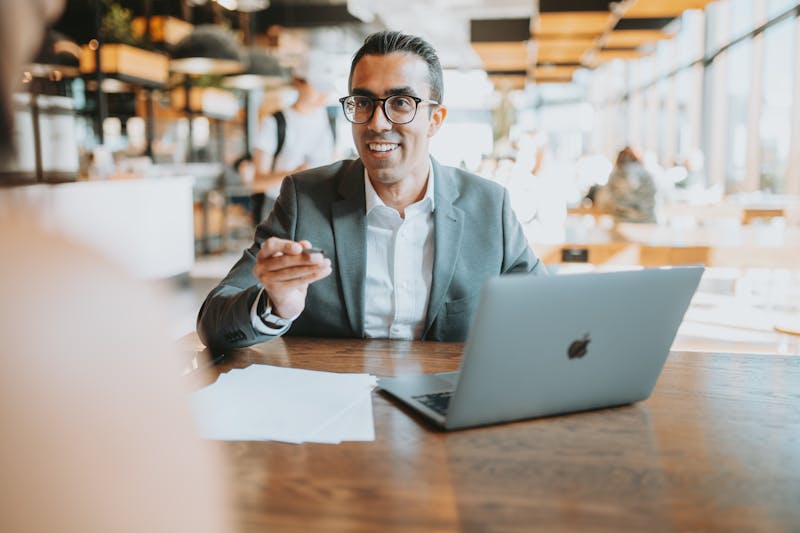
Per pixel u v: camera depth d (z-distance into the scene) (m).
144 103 9.14
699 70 9.36
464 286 1.66
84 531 0.34
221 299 1.40
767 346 3.85
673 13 8.27
